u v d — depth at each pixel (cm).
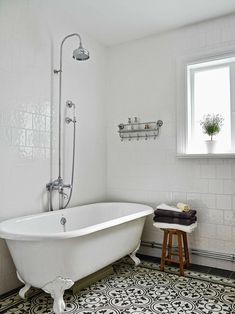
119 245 269
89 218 322
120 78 373
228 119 312
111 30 337
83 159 342
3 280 245
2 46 247
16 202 258
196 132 330
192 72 331
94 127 360
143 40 356
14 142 257
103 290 250
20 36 264
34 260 209
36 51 280
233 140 304
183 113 323
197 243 312
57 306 210
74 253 216
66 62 317
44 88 289
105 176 379
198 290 249
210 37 310
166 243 297
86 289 252
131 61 364
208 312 212
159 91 341
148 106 349
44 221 270
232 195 295
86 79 347
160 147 339
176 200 327
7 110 251
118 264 314
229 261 295
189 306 221
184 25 323
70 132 322
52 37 299
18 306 223
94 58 361
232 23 299
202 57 314
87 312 213
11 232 207
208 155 300
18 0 262
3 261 245
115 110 376
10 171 253
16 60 260
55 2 277
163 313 211
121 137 368
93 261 237
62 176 311
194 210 301
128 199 362
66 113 317
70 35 290
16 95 259
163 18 308
